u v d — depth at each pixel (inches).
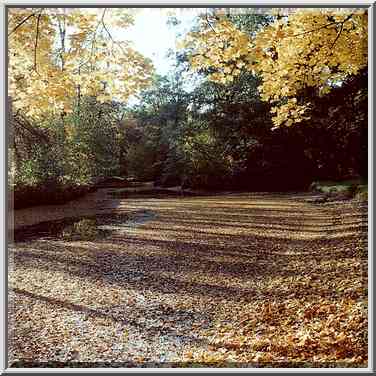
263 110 1033.5
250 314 198.4
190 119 1139.3
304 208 627.5
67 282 276.5
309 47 186.9
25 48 187.9
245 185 1069.8
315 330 161.0
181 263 321.4
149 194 999.0
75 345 173.5
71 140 799.1
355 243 311.0
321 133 713.6
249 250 357.4
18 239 443.5
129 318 206.2
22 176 685.9
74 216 629.9
